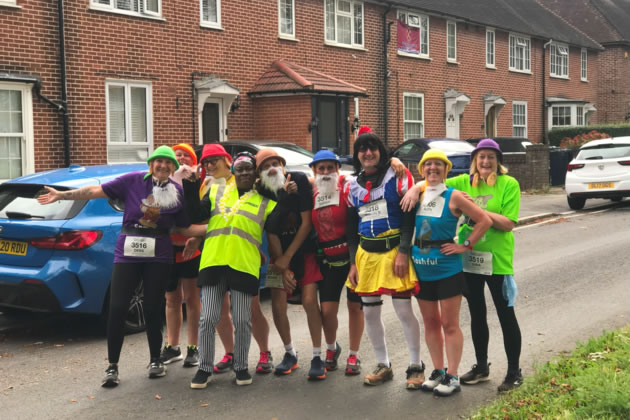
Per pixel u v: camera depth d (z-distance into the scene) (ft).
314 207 17.01
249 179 16.96
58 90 44.29
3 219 21.16
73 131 45.24
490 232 15.80
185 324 23.41
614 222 47.26
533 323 22.26
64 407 15.62
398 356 19.15
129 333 22.02
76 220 20.66
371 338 16.98
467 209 15.25
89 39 45.91
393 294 16.15
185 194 16.52
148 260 17.13
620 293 26.16
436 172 15.44
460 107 81.61
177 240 18.45
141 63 49.01
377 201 15.99
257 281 16.96
